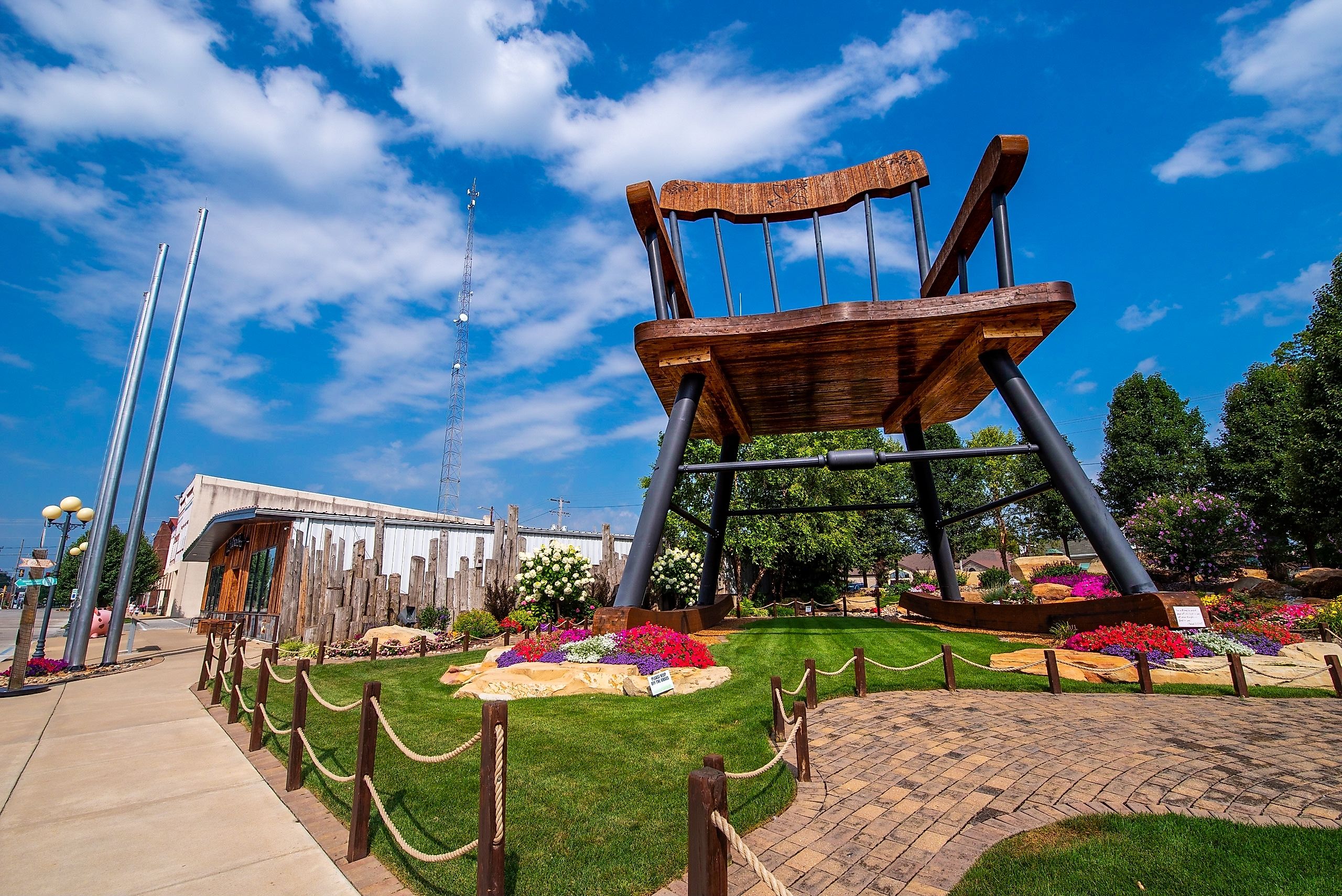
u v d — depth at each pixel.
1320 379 23.39
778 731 6.77
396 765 6.27
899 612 28.03
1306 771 5.70
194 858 4.39
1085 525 12.51
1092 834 4.48
